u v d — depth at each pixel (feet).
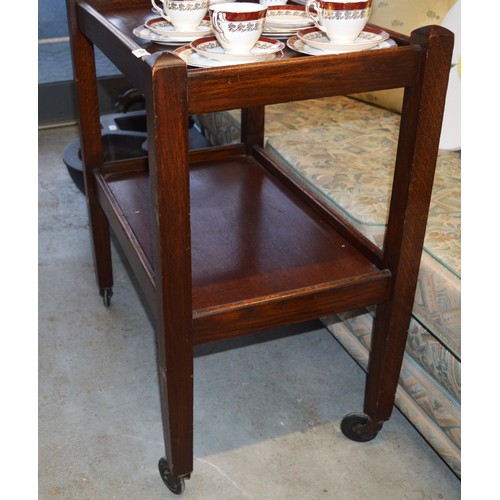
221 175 4.86
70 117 8.73
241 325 3.33
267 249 3.84
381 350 3.76
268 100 2.83
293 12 3.80
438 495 3.82
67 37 8.28
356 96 5.97
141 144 6.28
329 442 4.17
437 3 4.94
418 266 3.51
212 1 3.87
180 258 2.98
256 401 4.48
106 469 3.96
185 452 3.60
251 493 3.81
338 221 4.03
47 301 5.43
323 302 3.47
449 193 4.27
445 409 3.68
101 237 5.04
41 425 4.25
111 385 4.60
